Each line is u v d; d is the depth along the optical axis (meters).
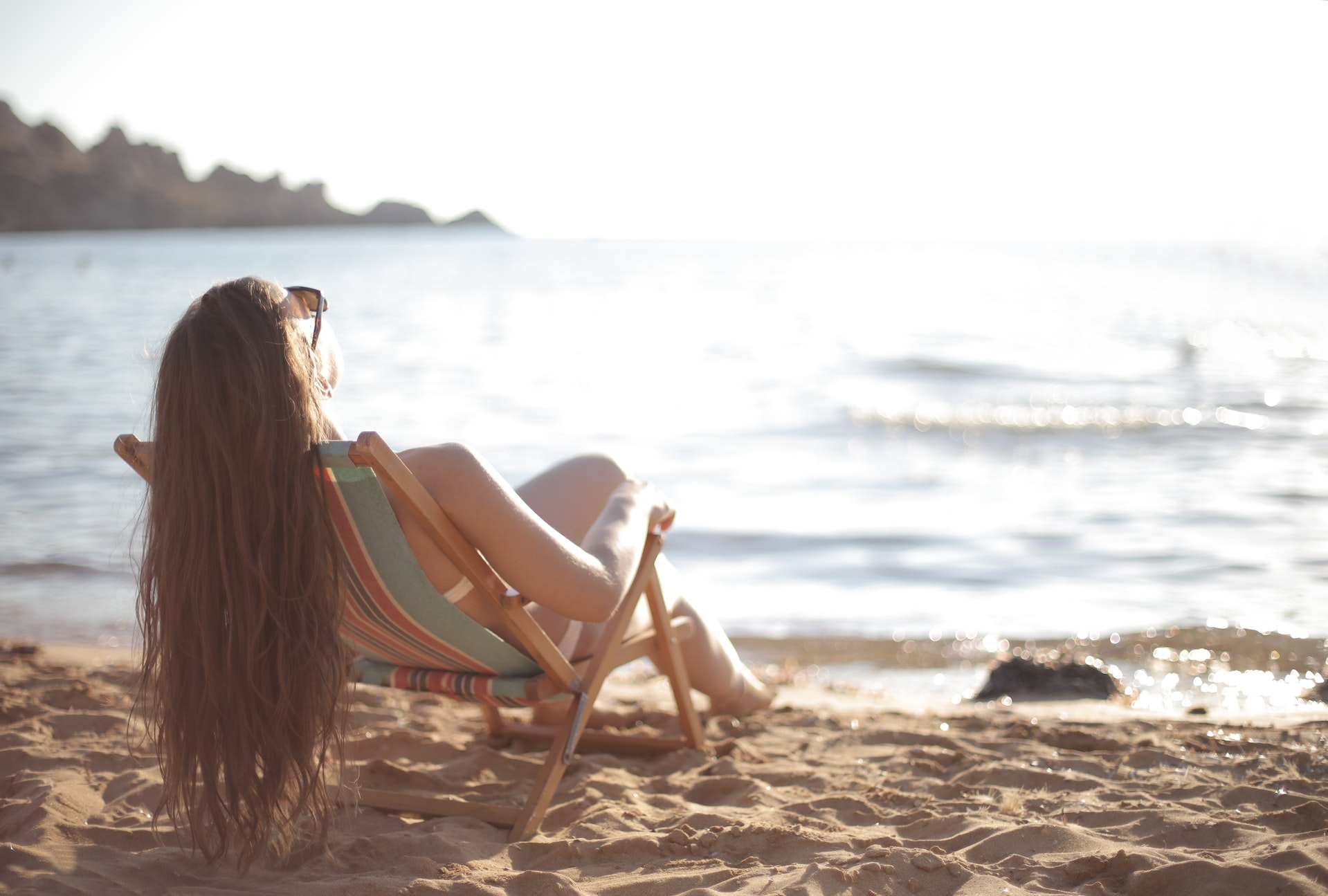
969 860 1.90
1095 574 6.54
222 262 83.25
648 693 4.23
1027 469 11.00
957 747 2.91
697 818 2.19
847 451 12.34
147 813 2.21
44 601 5.55
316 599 1.71
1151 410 15.74
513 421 13.80
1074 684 4.44
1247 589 6.05
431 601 1.91
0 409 11.87
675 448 12.16
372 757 2.78
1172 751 2.71
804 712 3.53
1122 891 1.73
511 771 2.67
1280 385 18.77
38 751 2.61
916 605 6.04
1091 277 76.81
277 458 1.67
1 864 1.85
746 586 6.53
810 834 2.03
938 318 38.25
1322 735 2.90
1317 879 1.65
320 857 1.98
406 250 175.25
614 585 2.07
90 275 54.00
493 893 1.76
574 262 121.44
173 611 1.70
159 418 1.70
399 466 1.69
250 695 1.69
